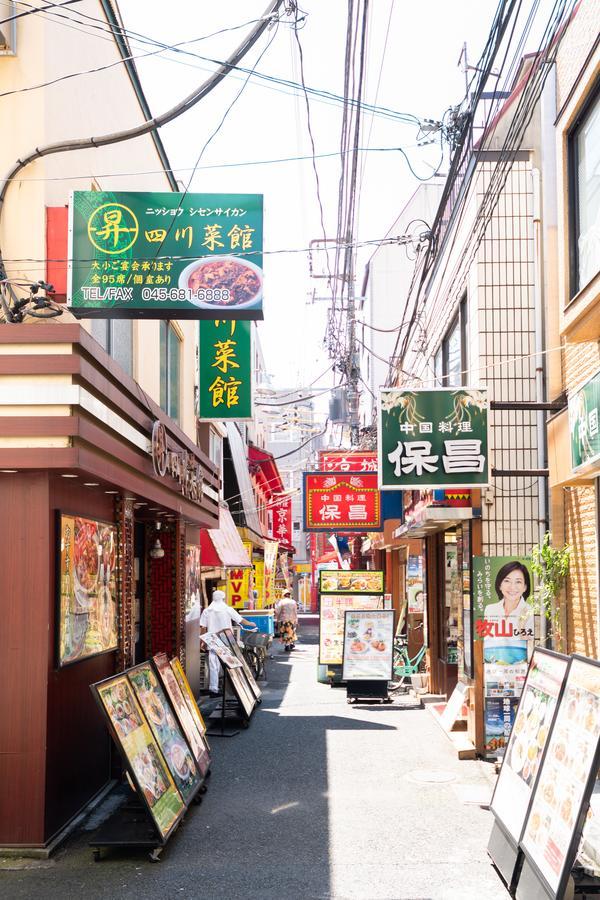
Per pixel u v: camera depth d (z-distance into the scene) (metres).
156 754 6.93
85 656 7.44
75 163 8.23
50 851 6.37
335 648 16.86
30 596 6.51
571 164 8.30
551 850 4.69
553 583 8.99
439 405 9.85
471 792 8.20
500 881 5.77
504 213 10.73
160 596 12.57
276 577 40.19
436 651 14.70
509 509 10.35
